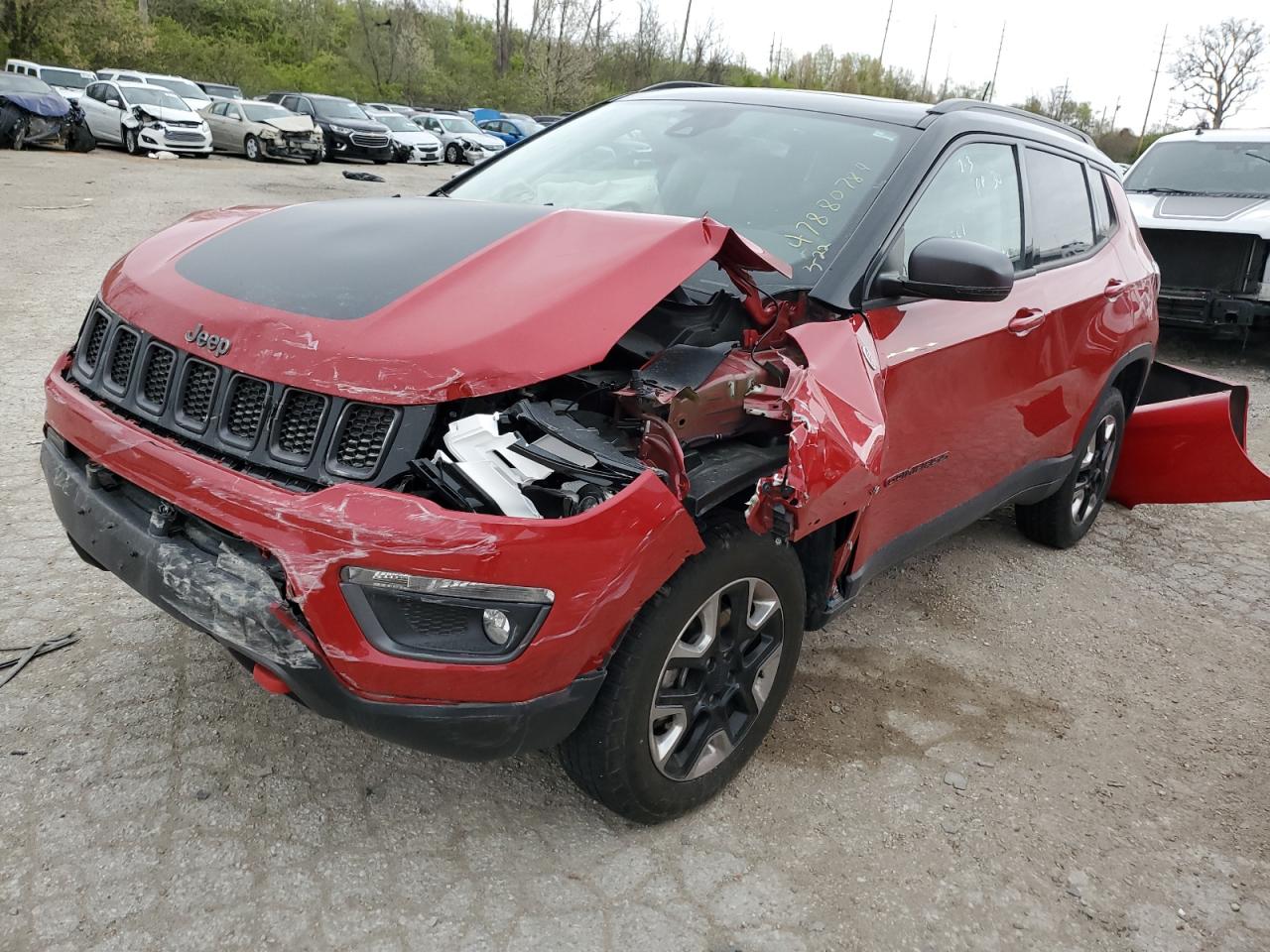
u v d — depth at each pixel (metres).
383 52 51.03
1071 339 3.88
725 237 2.47
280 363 2.17
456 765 2.77
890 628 3.86
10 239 10.20
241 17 50.22
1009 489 3.86
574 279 2.32
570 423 2.27
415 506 2.00
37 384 5.66
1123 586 4.50
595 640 2.19
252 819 2.49
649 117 3.71
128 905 2.21
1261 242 8.38
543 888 2.38
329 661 2.05
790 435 2.42
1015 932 2.41
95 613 3.33
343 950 2.15
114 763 2.63
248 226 2.84
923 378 2.99
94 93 22.78
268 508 2.05
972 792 2.90
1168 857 2.72
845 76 65.44
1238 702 3.57
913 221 3.06
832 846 2.62
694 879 2.46
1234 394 4.90
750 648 2.72
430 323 2.20
